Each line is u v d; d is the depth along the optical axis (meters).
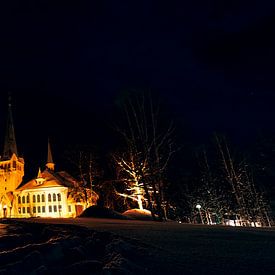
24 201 94.94
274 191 49.84
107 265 5.99
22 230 10.12
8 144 107.44
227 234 10.50
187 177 47.38
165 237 9.49
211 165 48.28
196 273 5.84
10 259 6.59
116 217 23.23
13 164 103.50
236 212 48.00
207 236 9.85
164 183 37.53
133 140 28.11
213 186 48.31
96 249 7.53
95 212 23.59
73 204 90.31
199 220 56.59
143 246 7.96
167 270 6.02
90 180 49.97
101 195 50.28
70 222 14.10
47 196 92.88
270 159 50.78
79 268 6.07
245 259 6.77
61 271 5.96
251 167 48.56
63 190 92.19
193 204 49.41
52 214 90.94
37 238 8.94
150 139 28.23
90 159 50.78
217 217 52.44
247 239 9.36
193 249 7.78
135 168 30.47
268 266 6.18
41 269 5.86
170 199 42.00
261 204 45.06
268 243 8.67
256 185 49.59
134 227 12.06
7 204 96.31
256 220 43.94
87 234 9.04
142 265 6.32
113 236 8.43
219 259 6.79
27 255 6.32
